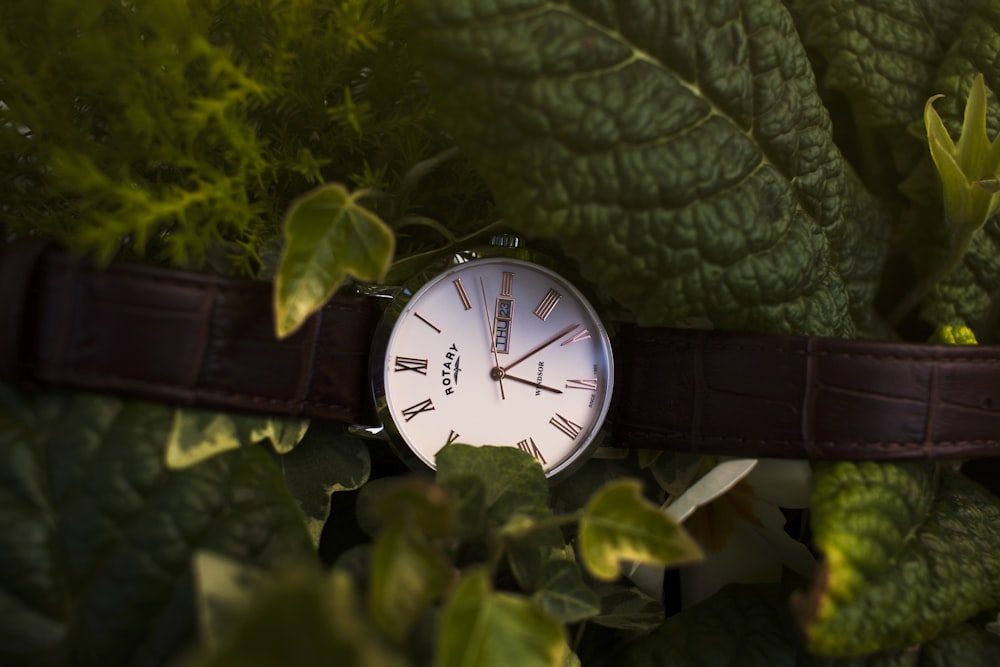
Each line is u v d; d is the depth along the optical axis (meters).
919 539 0.17
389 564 0.13
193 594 0.14
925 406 0.17
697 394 0.17
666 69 0.16
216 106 0.16
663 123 0.16
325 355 0.17
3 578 0.14
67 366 0.15
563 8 0.15
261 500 0.15
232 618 0.12
